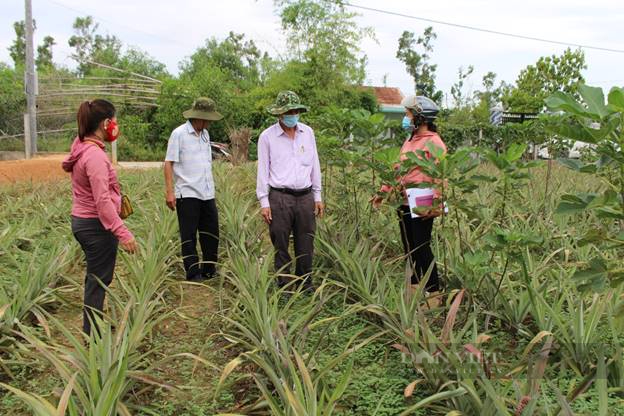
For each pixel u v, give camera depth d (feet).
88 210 12.53
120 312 13.44
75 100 96.22
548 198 26.48
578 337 11.59
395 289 14.61
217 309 16.20
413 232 15.55
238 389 11.48
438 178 13.64
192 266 18.42
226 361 12.87
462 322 13.91
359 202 22.88
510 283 14.06
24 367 12.12
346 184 20.44
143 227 23.27
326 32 84.28
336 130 21.36
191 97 91.56
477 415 9.26
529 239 11.78
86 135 12.41
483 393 9.90
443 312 14.70
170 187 18.11
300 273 17.12
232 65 172.86
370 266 15.56
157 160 93.76
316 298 16.33
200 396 11.29
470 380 9.30
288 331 12.28
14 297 13.82
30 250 22.21
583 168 8.46
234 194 30.40
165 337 14.24
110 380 9.02
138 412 10.73
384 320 12.98
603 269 8.66
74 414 8.48
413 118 15.57
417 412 10.37
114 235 12.85
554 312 12.28
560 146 26.76
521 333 13.14
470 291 13.74
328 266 18.57
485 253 12.62
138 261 17.20
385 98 126.72
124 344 10.77
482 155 14.11
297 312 13.96
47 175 51.55
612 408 10.00
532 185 26.76
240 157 60.29
